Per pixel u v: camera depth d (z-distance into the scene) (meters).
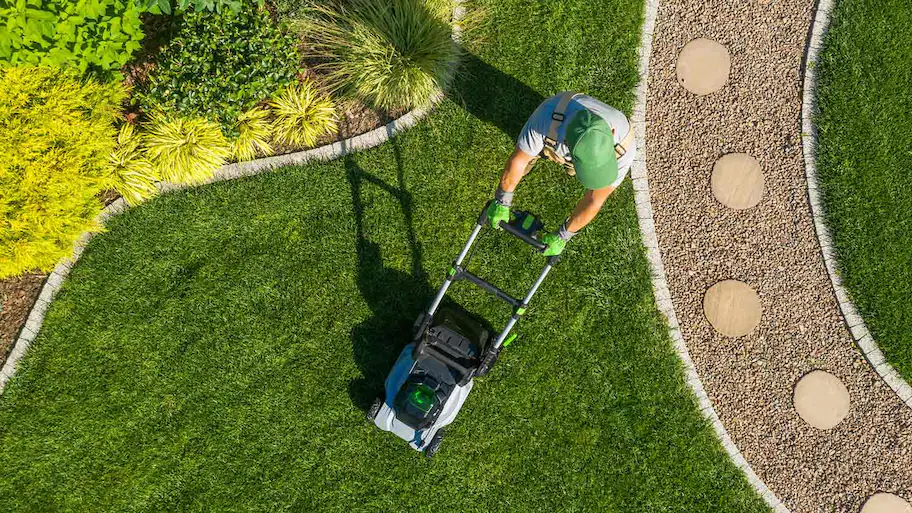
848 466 6.60
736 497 6.53
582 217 4.43
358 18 6.23
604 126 3.76
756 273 6.70
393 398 6.18
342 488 6.48
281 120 6.34
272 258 6.51
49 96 5.38
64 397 6.36
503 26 6.68
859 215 6.66
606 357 6.56
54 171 5.46
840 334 6.66
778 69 6.80
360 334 6.54
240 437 6.46
